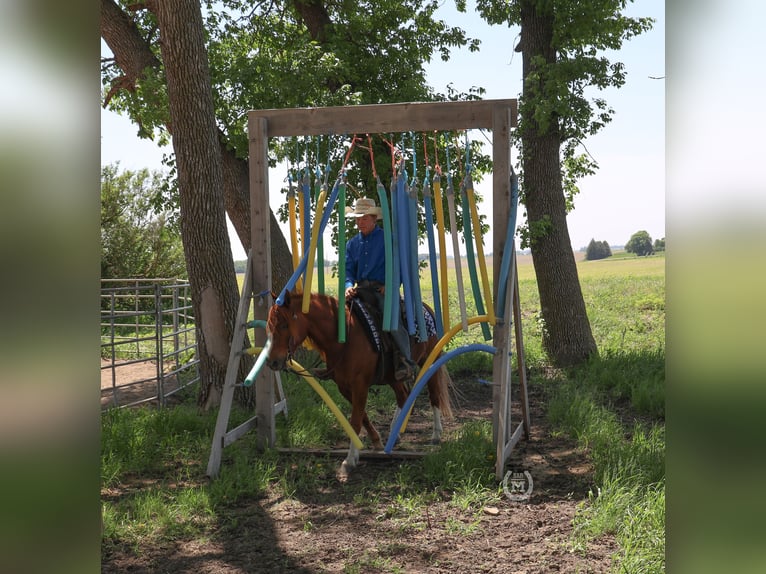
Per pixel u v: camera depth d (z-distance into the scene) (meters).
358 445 5.83
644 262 65.81
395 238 5.92
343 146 11.38
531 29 11.24
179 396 9.16
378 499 5.10
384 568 3.92
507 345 5.97
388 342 5.98
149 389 9.84
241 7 13.21
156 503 4.82
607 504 4.49
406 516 4.78
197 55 7.48
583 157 13.22
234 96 10.98
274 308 5.48
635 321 16.62
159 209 12.07
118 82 11.00
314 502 5.14
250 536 4.50
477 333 14.26
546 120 10.45
